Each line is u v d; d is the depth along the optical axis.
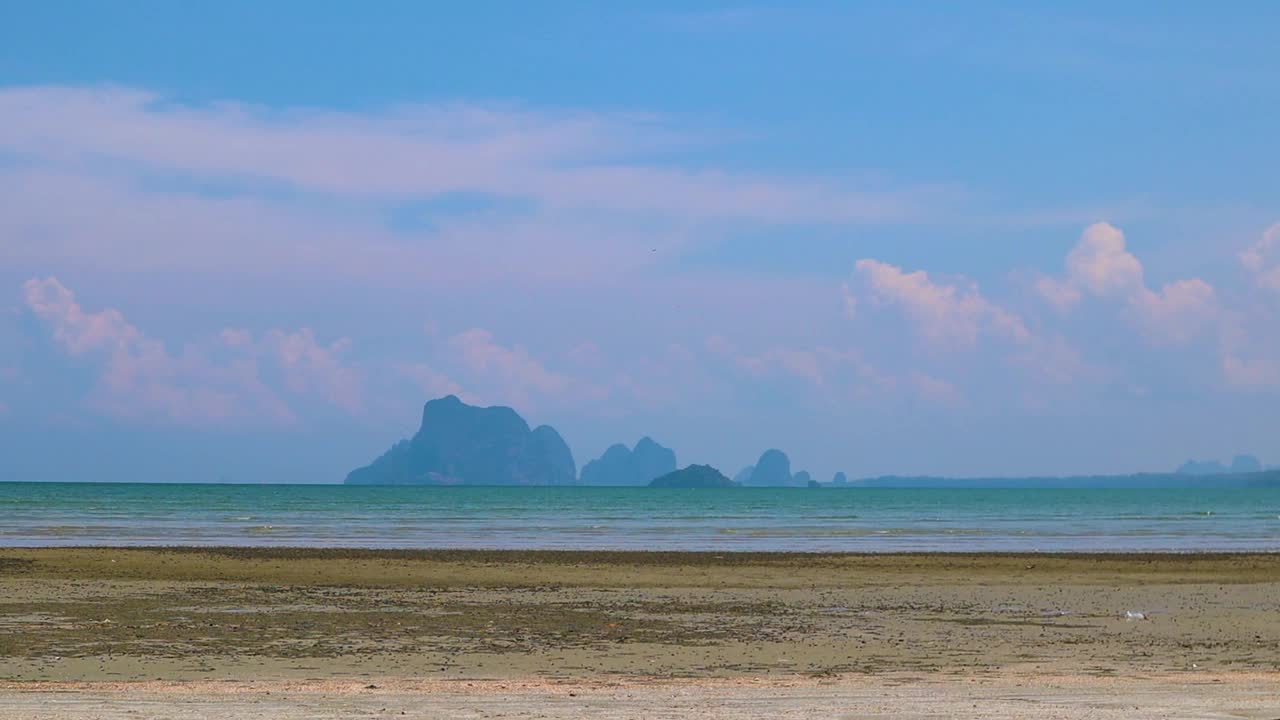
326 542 64.56
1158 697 17.36
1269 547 69.75
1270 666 22.69
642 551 57.47
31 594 33.12
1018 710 15.93
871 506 169.50
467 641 25.53
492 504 159.88
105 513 105.94
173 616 28.81
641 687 18.92
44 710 15.20
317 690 18.06
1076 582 41.88
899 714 15.52
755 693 18.00
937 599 35.53
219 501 151.88
